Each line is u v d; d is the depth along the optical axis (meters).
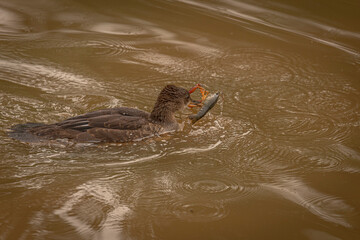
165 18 18.17
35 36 16.11
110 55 15.20
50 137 10.32
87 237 7.83
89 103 12.28
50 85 13.05
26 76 13.41
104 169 9.71
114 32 16.83
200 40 16.62
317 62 15.43
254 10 19.17
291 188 9.36
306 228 8.23
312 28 17.78
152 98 12.84
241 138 11.18
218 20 18.16
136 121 11.00
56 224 8.07
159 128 11.18
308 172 9.93
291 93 13.46
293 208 8.74
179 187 9.26
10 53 14.77
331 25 18.06
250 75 14.46
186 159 10.26
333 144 11.03
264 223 8.32
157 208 8.61
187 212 8.54
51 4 18.72
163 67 14.69
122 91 13.07
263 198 9.02
